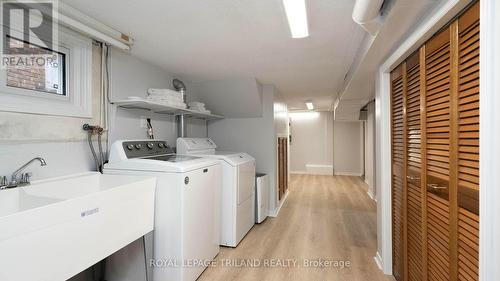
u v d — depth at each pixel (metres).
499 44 0.83
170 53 2.29
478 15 0.97
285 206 4.21
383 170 2.11
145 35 1.90
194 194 1.97
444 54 1.23
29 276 1.03
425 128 1.45
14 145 1.46
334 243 2.71
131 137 2.37
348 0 1.41
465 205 1.07
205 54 2.31
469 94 1.04
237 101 3.54
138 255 1.84
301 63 2.60
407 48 1.54
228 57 2.41
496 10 0.83
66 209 1.17
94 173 1.88
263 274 2.10
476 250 0.99
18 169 1.46
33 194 1.45
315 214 3.76
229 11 1.53
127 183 1.59
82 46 1.86
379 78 2.15
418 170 1.56
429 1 1.18
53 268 1.12
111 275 1.95
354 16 1.39
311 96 4.76
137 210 1.64
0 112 1.37
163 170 1.83
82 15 1.54
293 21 1.52
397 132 1.94
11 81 1.47
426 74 1.43
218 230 2.47
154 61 2.53
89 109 1.90
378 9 1.26
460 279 1.10
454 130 1.13
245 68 2.79
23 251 1.00
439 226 1.30
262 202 3.38
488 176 0.87
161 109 2.59
